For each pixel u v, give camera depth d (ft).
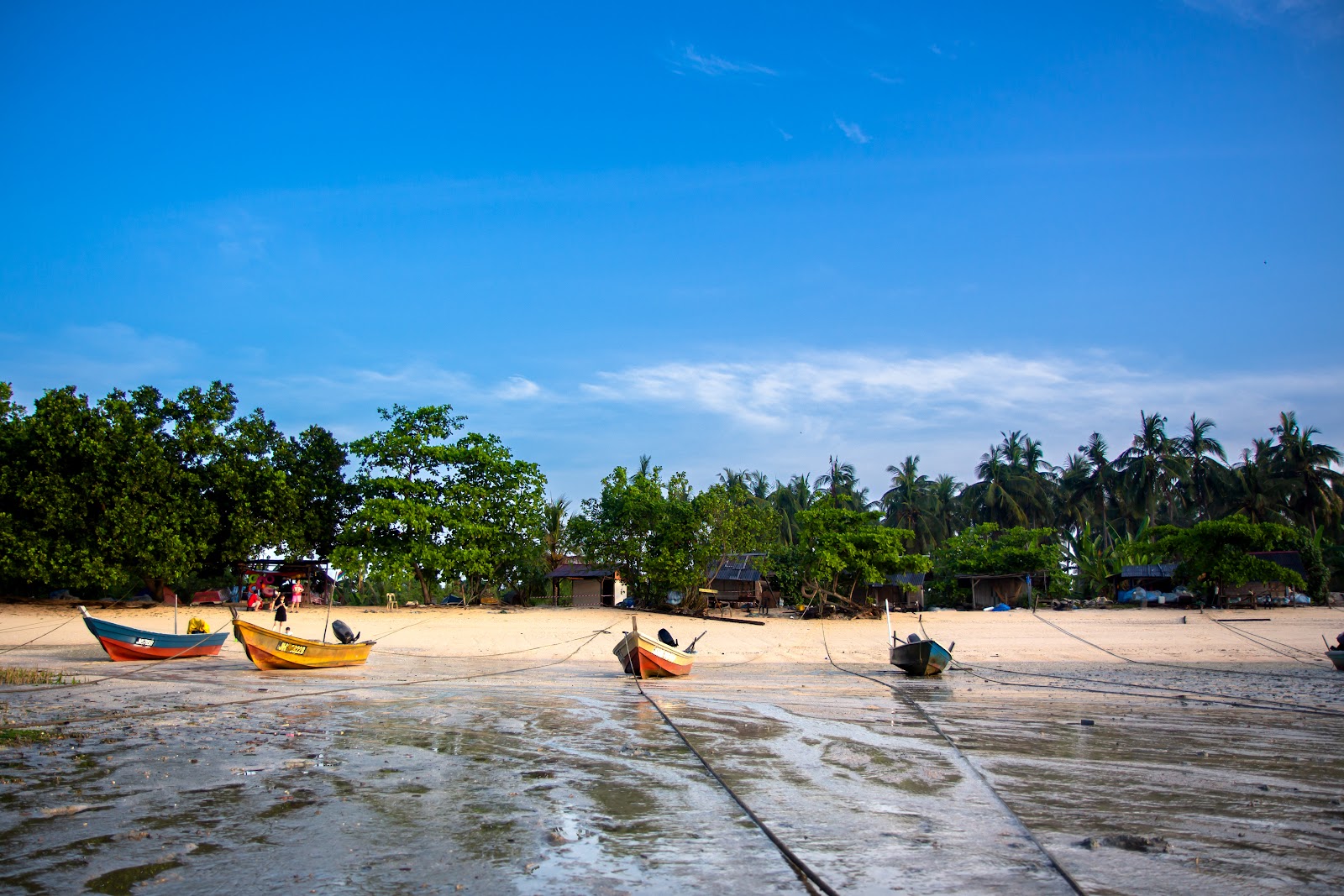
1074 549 251.80
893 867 24.22
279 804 31.14
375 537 145.79
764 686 73.46
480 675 81.61
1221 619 138.82
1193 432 235.20
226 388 143.13
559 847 26.16
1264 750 42.32
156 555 125.59
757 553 171.42
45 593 138.51
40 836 26.96
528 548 157.69
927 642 80.69
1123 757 40.29
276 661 80.94
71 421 125.29
